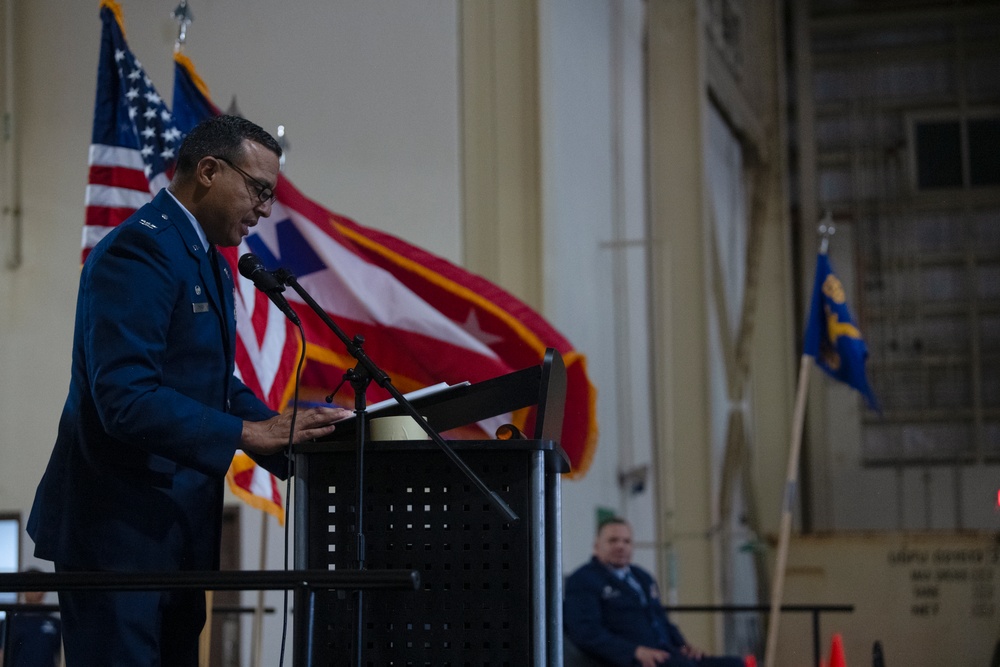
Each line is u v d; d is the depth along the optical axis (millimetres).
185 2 6770
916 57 20469
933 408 19609
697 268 13859
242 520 8336
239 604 8031
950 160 20141
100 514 3225
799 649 14820
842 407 19406
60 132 9055
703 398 13797
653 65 14125
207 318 3383
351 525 3080
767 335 18922
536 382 3182
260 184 3473
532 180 9516
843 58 20609
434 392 3184
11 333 8898
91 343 3160
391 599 3014
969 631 14352
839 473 19266
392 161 9219
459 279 6727
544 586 3006
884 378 19875
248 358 5809
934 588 14562
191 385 3330
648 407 13406
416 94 9289
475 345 6398
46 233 8977
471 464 3021
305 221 6316
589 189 11242
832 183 20375
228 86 9219
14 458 8766
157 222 3330
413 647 2990
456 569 2998
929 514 19234
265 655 7984
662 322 13578
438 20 9367
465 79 9328
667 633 8289
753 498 16891
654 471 13336
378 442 3012
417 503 3039
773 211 19328
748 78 18281
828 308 8445
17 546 8617
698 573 13562
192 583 2779
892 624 14633
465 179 9250
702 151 13938
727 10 17047
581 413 6723
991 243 19875
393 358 6391
